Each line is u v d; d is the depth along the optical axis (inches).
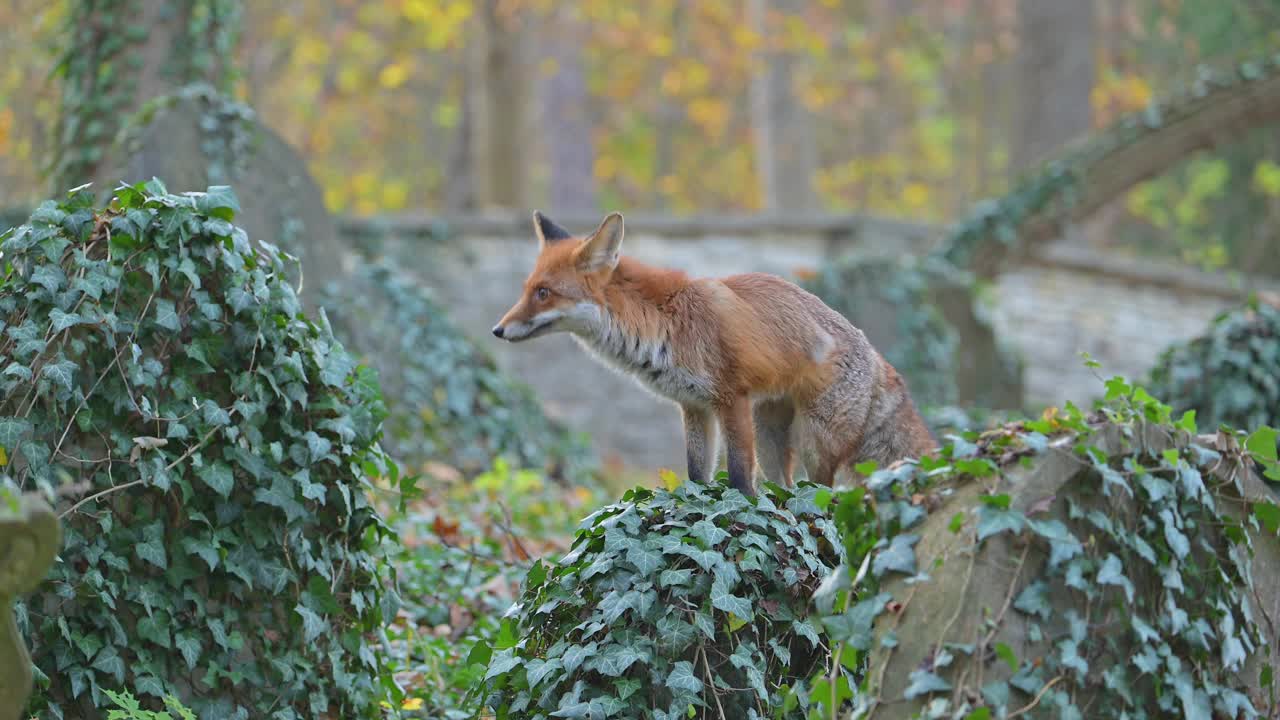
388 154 2269.9
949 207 2598.4
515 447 770.2
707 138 2519.7
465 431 752.3
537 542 553.0
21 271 303.7
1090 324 1336.1
